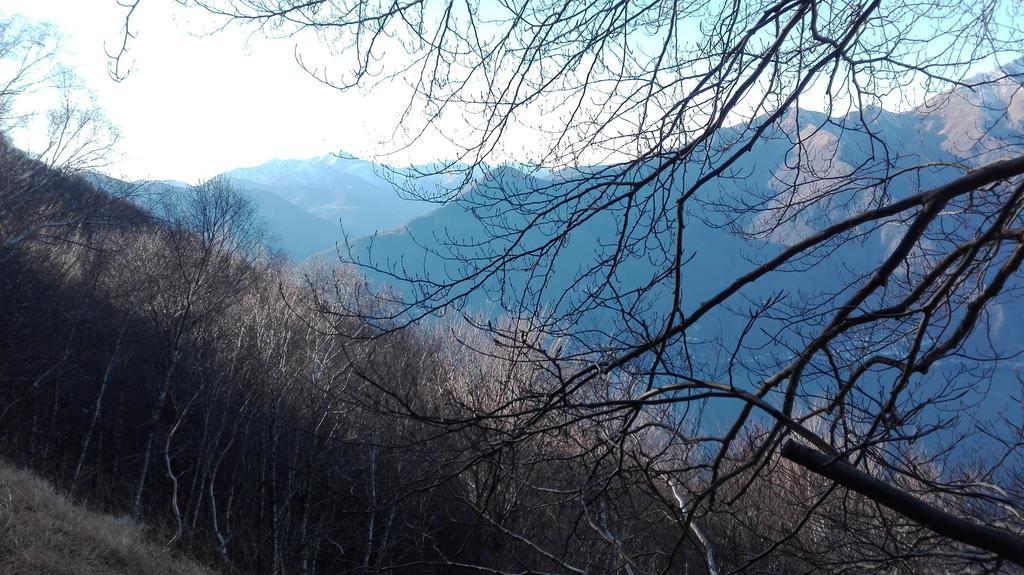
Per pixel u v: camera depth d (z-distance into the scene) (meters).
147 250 26.77
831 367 3.46
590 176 3.36
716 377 3.51
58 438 23.50
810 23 2.96
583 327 3.57
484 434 4.15
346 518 15.77
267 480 19.61
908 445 3.62
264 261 34.06
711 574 4.04
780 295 3.19
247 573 18.05
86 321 25.17
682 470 3.78
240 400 21.23
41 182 24.75
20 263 24.06
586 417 3.41
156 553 13.37
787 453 2.37
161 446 22.72
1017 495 4.29
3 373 22.94
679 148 3.29
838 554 5.62
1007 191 3.87
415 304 3.65
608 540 4.30
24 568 9.86
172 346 23.23
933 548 4.86
